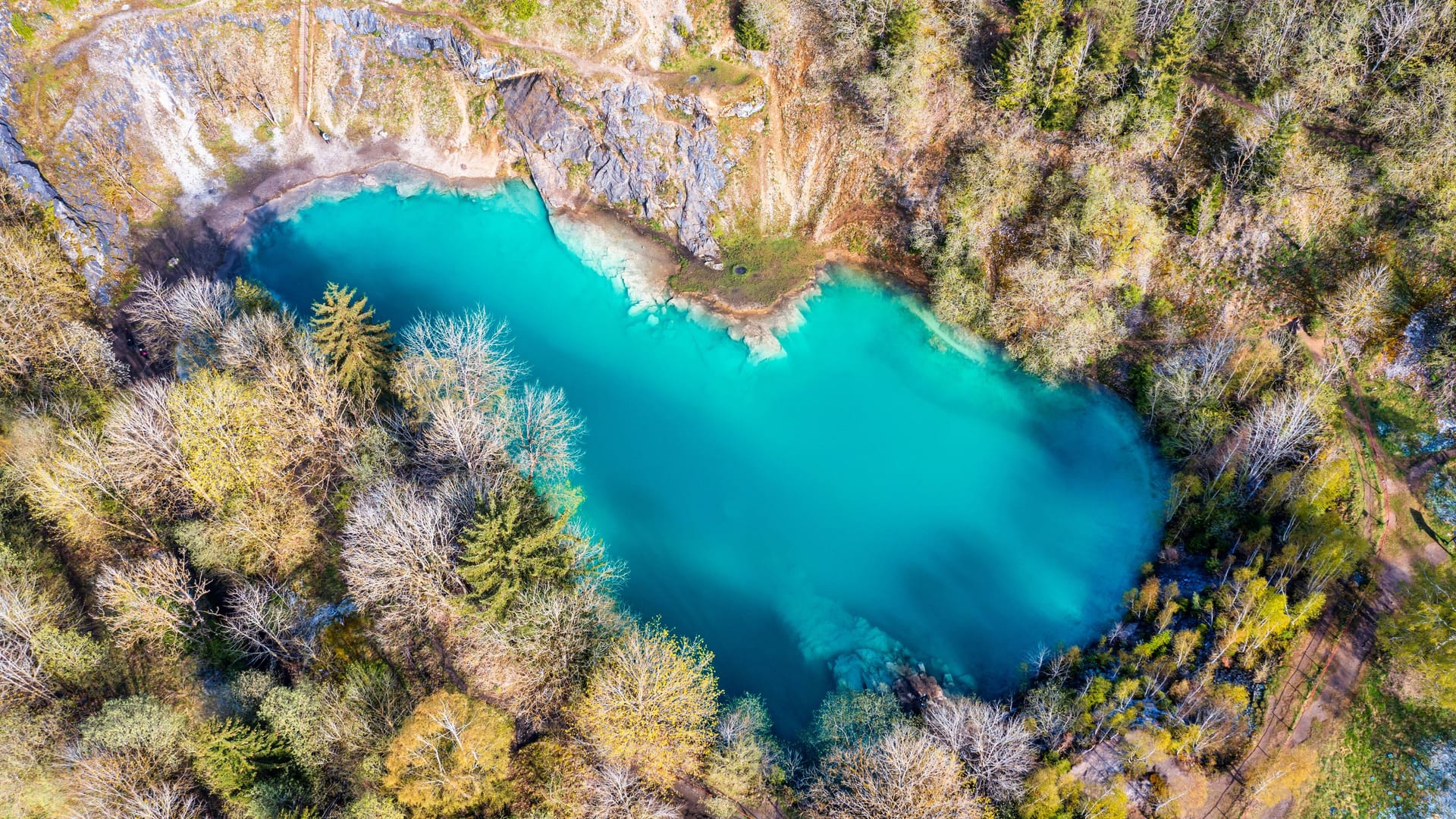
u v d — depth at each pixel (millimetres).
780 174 91750
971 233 84000
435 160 98000
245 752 53531
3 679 56969
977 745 56062
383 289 90312
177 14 94125
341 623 62844
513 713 60188
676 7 92000
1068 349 79938
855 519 76500
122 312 87312
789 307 88250
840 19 87188
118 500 66875
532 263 93312
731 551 74812
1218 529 68000
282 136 96938
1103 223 79750
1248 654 60500
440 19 95500
